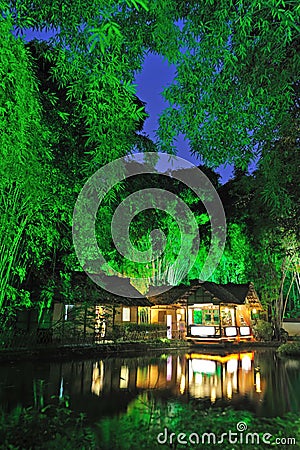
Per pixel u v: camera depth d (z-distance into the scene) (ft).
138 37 18.07
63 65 19.08
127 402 21.39
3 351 34.60
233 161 19.02
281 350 52.60
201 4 17.12
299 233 31.91
